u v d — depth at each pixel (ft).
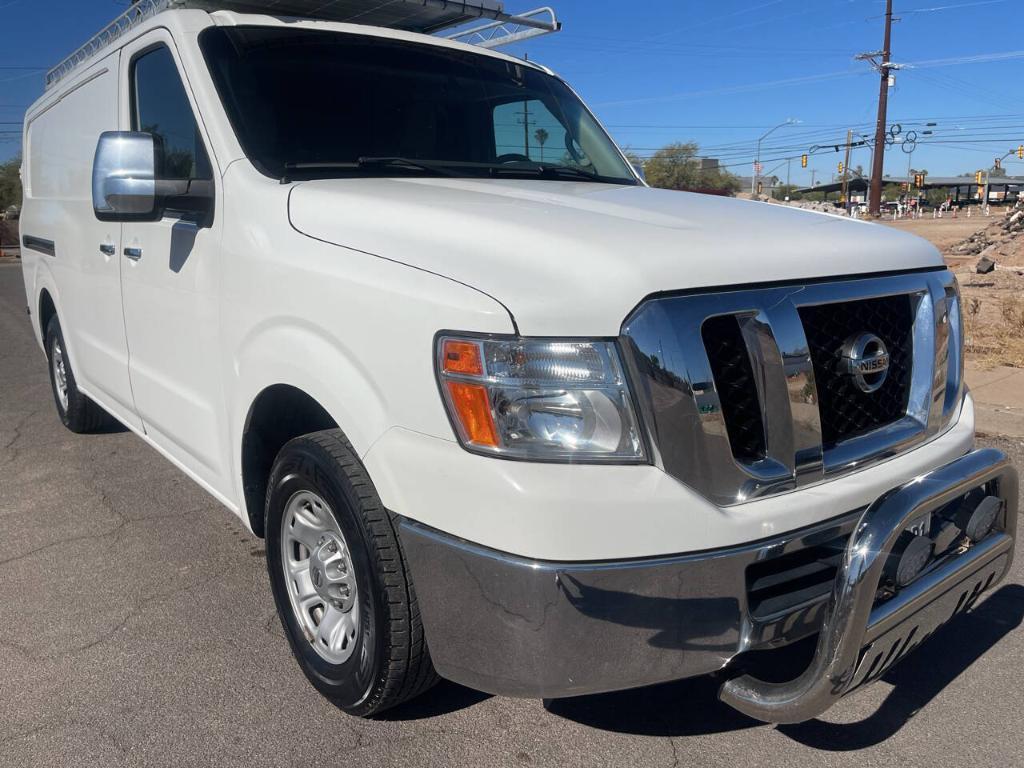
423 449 7.04
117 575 12.28
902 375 8.64
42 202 18.24
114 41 13.44
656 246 7.07
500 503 6.53
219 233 9.89
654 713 9.05
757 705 7.25
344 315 7.80
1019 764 8.20
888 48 145.07
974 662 9.99
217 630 10.72
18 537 13.66
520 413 6.53
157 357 11.97
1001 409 20.35
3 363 29.22
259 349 9.05
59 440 19.02
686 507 6.59
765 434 7.11
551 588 6.43
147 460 17.53
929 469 8.32
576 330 6.52
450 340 6.80
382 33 12.30
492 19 14.06
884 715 9.00
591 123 13.94
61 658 10.06
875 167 150.82
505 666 6.81
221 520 14.34
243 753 8.36
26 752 8.38
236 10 12.73
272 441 9.83
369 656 8.04
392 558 7.70
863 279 8.07
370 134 11.00
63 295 16.87
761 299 7.17
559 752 8.42
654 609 6.61
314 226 8.64
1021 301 34.94
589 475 6.45
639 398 6.53
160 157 10.26
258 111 10.41
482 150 12.02
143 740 8.55
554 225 7.54
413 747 8.48
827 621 6.91
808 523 7.14
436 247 7.49
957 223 132.16
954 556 8.01
